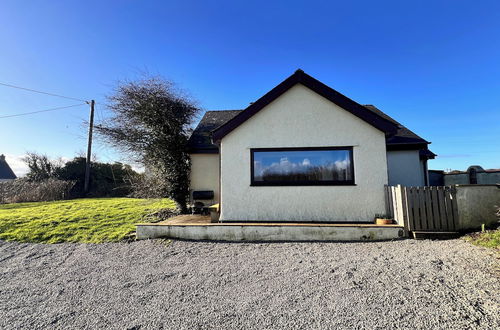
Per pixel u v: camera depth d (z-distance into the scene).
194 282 3.88
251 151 7.29
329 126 7.09
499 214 5.37
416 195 5.87
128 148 9.98
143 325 2.76
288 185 7.09
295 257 4.83
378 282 3.56
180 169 10.03
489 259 4.12
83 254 5.42
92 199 15.44
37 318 3.00
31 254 5.51
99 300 3.41
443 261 4.20
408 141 10.45
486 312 2.68
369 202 6.80
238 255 5.07
